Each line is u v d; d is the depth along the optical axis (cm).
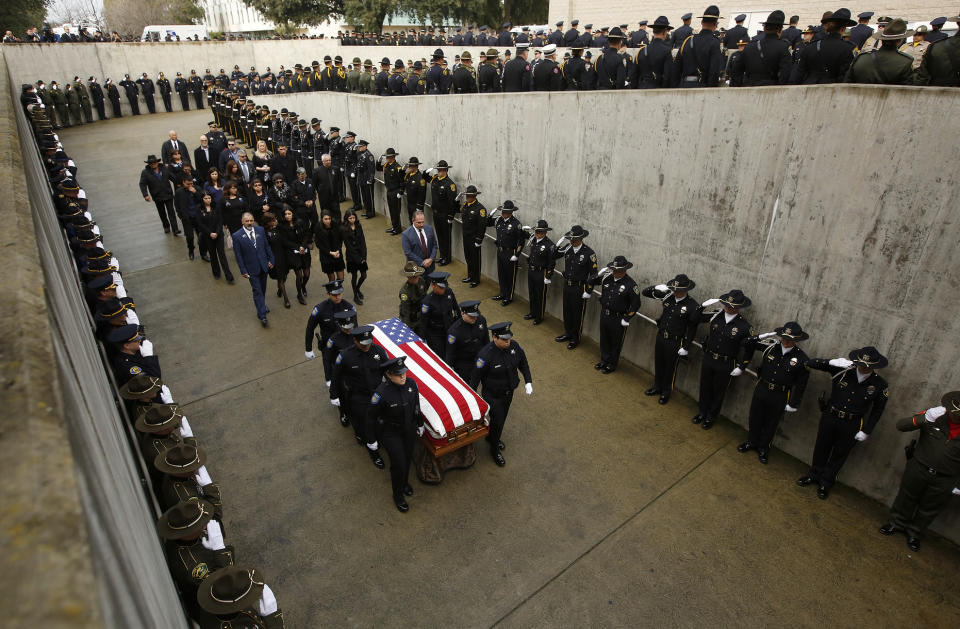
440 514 497
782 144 521
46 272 166
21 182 242
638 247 692
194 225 937
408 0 2878
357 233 831
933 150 427
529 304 883
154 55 2448
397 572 442
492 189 918
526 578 439
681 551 464
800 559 459
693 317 609
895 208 456
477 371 521
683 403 662
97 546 77
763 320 573
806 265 526
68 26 3484
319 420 616
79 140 1867
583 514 500
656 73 719
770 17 599
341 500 511
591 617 409
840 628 405
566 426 616
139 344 512
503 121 852
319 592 425
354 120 1378
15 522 69
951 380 448
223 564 343
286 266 842
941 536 480
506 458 567
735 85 646
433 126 1031
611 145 692
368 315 841
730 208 579
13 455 80
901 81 466
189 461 368
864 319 493
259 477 536
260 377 689
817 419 547
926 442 444
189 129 2066
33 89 1994
